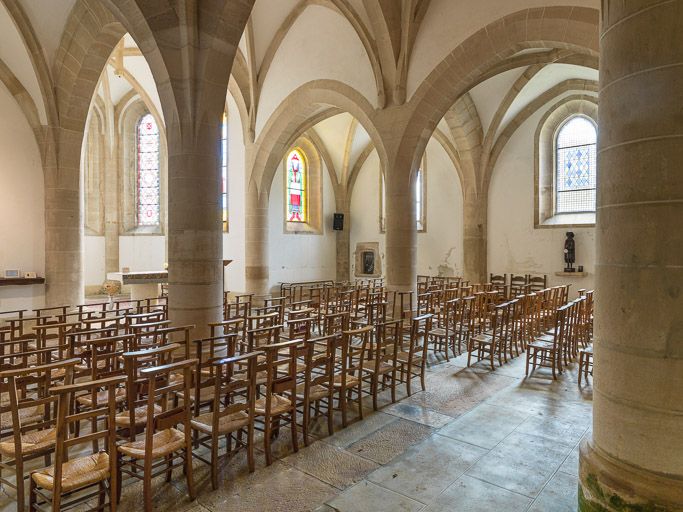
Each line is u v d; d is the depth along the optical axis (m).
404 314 10.35
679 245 2.44
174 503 3.59
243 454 4.41
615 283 2.68
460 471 4.14
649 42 2.51
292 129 13.81
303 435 4.62
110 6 7.09
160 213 17.81
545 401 5.96
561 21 7.95
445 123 15.94
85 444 4.62
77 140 10.23
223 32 7.01
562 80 14.00
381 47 10.30
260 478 3.98
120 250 17.69
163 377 4.82
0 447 3.46
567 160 14.82
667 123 2.46
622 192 2.63
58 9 9.16
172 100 6.91
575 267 14.35
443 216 17.30
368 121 10.99
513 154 15.52
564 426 5.16
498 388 6.49
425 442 4.73
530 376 7.06
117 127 17.61
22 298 9.95
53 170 10.00
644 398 2.56
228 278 16.05
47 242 10.10
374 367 5.79
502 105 14.05
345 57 11.38
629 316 2.61
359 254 19.39
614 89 2.68
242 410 4.15
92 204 17.25
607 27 2.75
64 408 2.95
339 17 11.25
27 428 3.67
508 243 15.70
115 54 13.86
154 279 11.28
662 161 2.47
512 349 8.79
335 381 5.30
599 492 2.71
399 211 10.52
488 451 4.54
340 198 19.38
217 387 3.75
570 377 7.02
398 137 10.36
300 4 12.08
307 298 16.75
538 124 14.98
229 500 3.64
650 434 2.54
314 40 12.09
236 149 15.54
